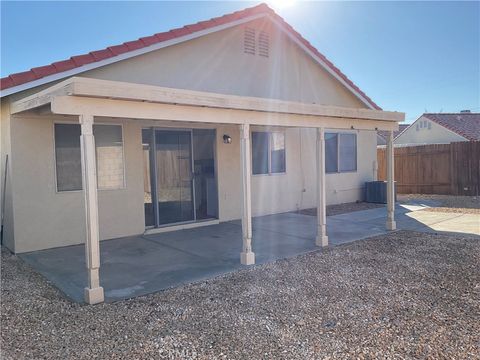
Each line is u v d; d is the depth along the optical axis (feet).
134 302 15.96
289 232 29.43
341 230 30.01
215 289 17.30
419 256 21.98
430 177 53.67
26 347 12.19
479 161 49.55
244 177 21.12
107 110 16.07
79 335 12.98
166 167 30.83
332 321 13.69
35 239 24.71
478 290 16.49
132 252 24.12
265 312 14.61
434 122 91.20
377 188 44.88
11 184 24.02
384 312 14.37
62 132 25.58
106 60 25.26
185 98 17.88
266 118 21.90
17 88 22.22
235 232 29.86
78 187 26.27
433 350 11.48
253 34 34.99
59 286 18.06
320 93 41.32
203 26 30.12
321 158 24.82
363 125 27.45
